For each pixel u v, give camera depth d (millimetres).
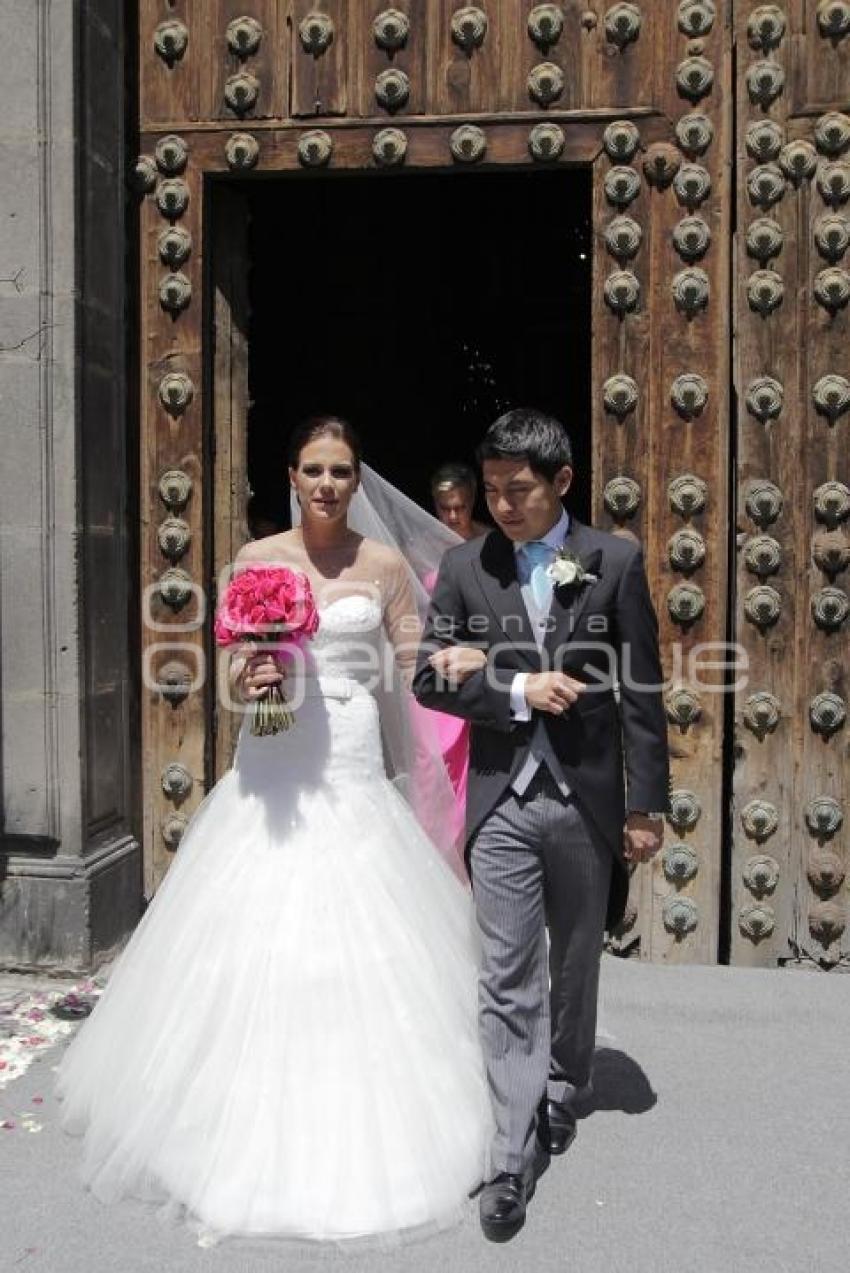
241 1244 2756
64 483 4488
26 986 4480
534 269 10031
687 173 4551
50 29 4406
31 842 4586
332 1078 2881
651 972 4613
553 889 3039
